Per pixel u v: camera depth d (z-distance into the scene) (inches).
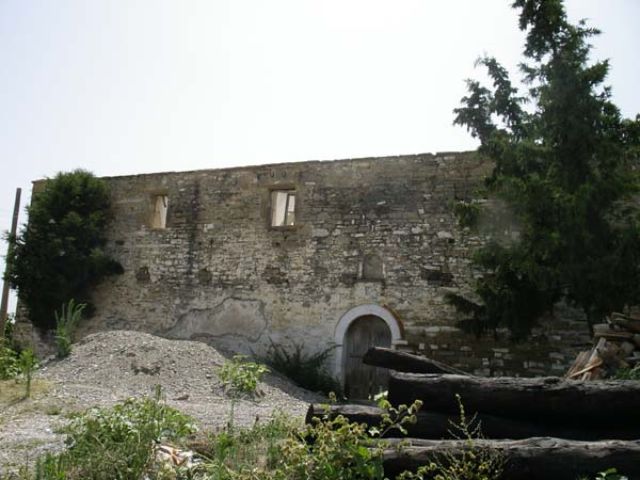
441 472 179.5
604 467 170.1
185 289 642.8
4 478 194.4
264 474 180.4
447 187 564.7
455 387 217.0
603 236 396.2
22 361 401.1
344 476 164.7
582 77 411.5
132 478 184.2
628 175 410.6
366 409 222.5
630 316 344.8
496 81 489.4
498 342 518.3
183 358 486.3
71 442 200.4
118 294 670.5
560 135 413.4
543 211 404.5
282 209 722.2
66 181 686.5
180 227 661.3
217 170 660.7
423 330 541.6
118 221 693.3
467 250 544.1
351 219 590.2
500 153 455.5
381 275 567.2
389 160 590.6
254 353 593.3
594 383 209.8
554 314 505.4
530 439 185.6
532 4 440.5
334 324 572.1
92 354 492.1
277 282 604.4
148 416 204.8
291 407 410.9
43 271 655.1
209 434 232.4
